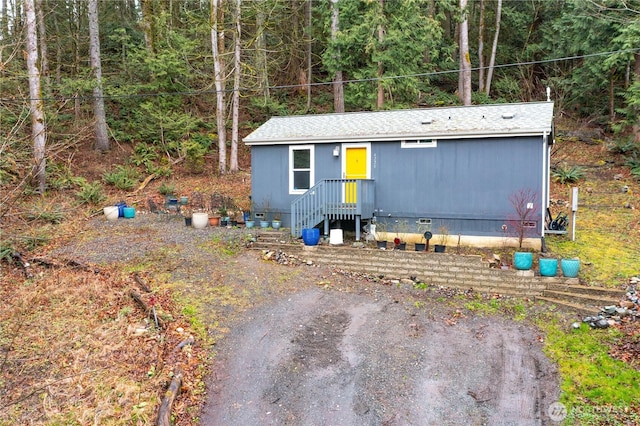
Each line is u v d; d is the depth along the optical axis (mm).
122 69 22875
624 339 6512
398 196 11812
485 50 28406
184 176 19422
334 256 10422
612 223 12445
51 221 12648
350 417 5262
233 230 12688
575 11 19156
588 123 22484
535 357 6371
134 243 11367
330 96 26484
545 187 11164
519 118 10984
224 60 20781
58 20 23719
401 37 18172
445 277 9219
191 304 8008
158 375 5848
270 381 5953
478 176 10914
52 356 6227
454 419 5195
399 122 12414
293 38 25281
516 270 8781
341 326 7457
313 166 12773
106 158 19078
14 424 4945
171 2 24000
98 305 7828
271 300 8406
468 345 6777
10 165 8195
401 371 6148
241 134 23375
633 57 16516
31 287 8523
